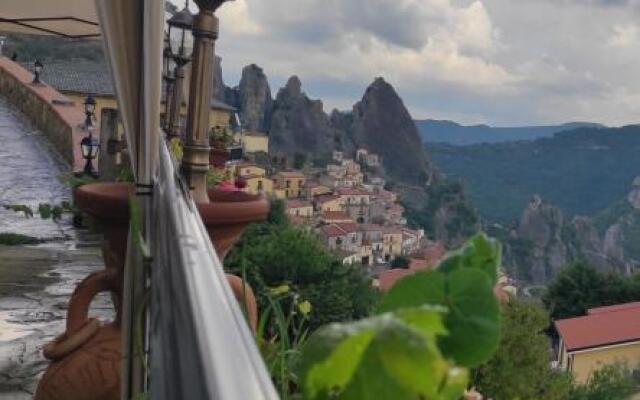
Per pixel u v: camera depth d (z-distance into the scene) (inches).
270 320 58.9
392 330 13.6
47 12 241.0
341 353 14.2
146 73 75.7
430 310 14.1
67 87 1440.7
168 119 243.8
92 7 239.8
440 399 14.2
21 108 763.4
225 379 24.5
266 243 159.3
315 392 14.9
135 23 75.2
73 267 252.1
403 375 13.5
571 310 1358.3
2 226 330.0
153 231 65.9
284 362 39.5
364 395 14.2
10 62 883.4
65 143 546.0
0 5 235.9
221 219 98.7
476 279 18.6
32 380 135.0
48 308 192.5
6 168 507.8
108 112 354.6
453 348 18.3
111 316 183.0
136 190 76.4
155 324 40.0
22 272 237.1
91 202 91.0
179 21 238.1
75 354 87.4
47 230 329.1
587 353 1042.7
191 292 34.0
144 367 62.9
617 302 1318.9
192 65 105.8
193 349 28.1
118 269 91.7
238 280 82.0
